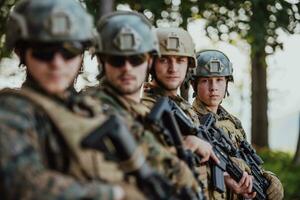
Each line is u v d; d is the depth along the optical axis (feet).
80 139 11.25
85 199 10.57
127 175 12.19
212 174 19.77
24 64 12.69
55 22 11.66
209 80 23.36
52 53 11.73
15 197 10.31
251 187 21.90
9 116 10.58
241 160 22.26
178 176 14.39
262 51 48.08
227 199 22.02
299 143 63.57
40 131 10.96
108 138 11.77
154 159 13.93
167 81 19.21
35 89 12.00
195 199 14.75
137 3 47.52
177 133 15.67
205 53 23.58
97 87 15.49
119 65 14.42
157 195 12.39
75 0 12.63
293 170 59.77
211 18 49.96
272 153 68.80
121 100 14.49
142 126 14.28
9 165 10.30
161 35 19.39
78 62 12.17
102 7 38.40
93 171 11.35
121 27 14.39
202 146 17.90
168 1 47.62
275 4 47.67
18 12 11.92
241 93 108.37
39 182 10.32
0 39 46.78
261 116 77.10
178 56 19.43
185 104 19.54
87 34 12.24
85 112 11.88
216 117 23.52
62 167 11.16
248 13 48.55
